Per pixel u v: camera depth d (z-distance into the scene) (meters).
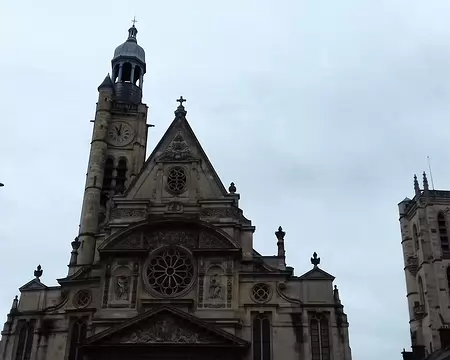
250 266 51.06
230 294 48.81
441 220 90.94
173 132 57.69
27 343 50.16
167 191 54.53
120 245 50.97
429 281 86.56
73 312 50.53
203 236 51.09
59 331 50.12
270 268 51.19
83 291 51.31
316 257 51.72
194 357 45.75
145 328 46.56
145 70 79.62
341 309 49.06
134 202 53.78
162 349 45.94
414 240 95.44
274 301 49.41
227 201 53.34
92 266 52.59
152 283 49.81
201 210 53.12
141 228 51.53
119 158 68.56
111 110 71.12
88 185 65.19
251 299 49.59
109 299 49.03
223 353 45.81
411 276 93.81
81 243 61.38
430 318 83.94
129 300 48.88
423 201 92.44
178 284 49.72
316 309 49.03
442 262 86.81
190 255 50.69
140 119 71.12
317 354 47.50
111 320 48.03
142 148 69.88
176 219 51.22
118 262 50.47
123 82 76.00
